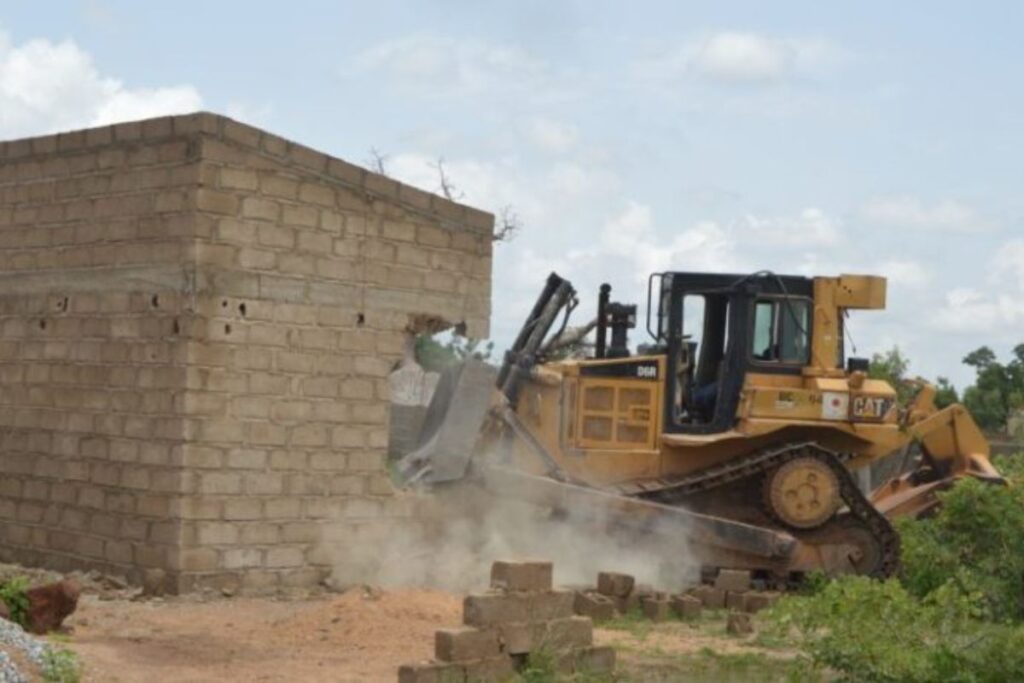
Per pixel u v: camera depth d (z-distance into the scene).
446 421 20.50
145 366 18.28
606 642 16.53
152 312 18.25
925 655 13.26
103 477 18.67
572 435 22.06
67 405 19.20
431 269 20.17
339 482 19.16
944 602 13.89
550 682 13.48
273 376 18.48
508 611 13.66
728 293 22.47
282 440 18.58
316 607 17.42
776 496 21.77
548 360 22.89
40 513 19.45
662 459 22.27
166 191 18.19
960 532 19.94
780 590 21.41
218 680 13.06
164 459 17.98
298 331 18.70
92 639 14.75
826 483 21.84
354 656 14.36
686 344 22.84
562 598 14.30
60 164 19.47
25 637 12.42
